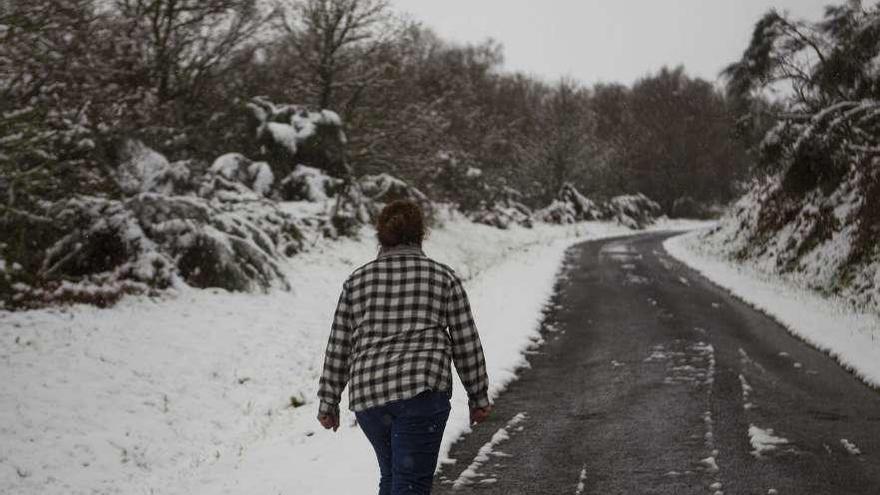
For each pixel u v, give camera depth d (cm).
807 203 1905
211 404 806
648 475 506
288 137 2089
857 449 557
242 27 1986
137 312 992
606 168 5394
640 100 6988
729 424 629
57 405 711
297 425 694
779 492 470
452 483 500
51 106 1083
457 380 810
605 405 705
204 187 1526
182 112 1908
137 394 779
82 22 1052
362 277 337
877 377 793
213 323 1030
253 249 1291
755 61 1881
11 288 945
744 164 6244
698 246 2852
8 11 929
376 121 2433
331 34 2383
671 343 1023
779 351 966
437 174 2995
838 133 1639
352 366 324
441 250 2278
